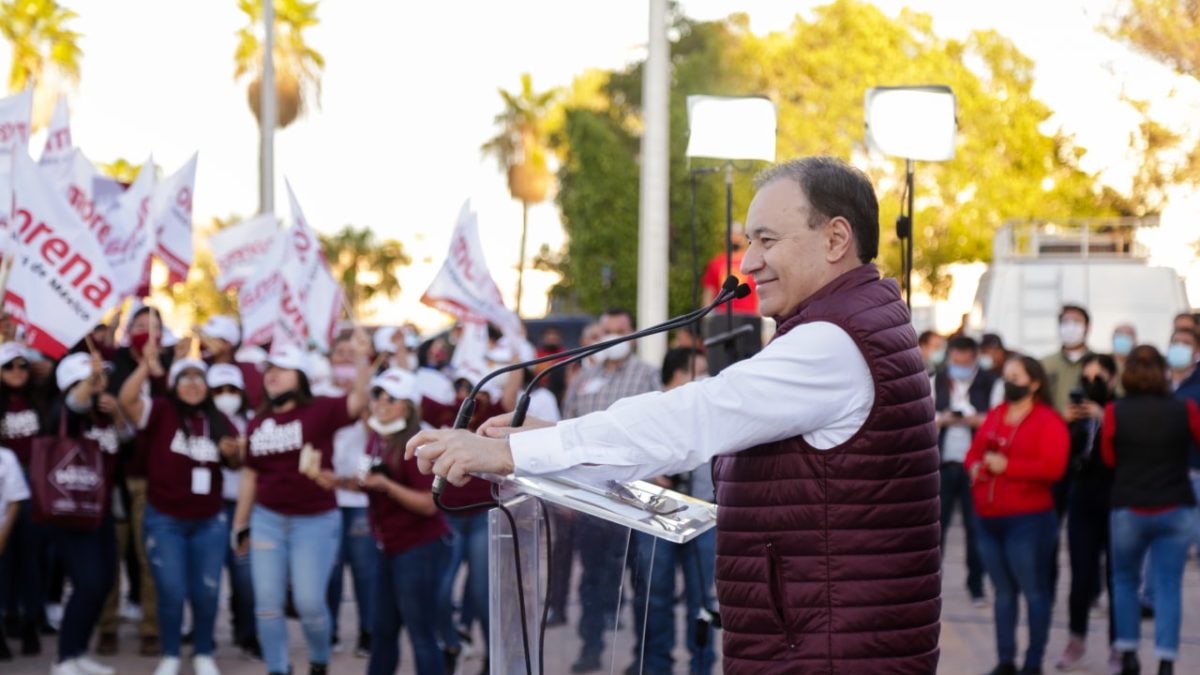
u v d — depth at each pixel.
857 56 37.03
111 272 7.58
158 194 10.48
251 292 10.73
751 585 2.80
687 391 2.73
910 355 2.83
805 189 2.87
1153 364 7.39
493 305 9.09
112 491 7.80
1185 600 10.28
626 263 37.44
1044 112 37.59
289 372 6.99
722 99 6.14
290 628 9.62
